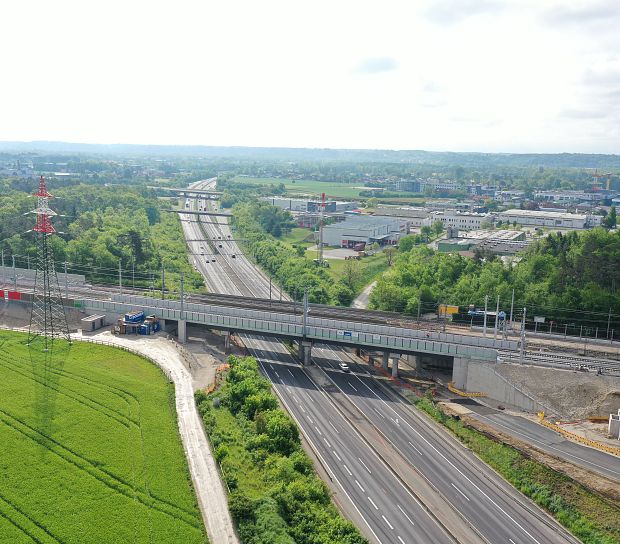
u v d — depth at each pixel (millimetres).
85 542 93000
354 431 139500
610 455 126875
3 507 100875
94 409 136000
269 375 173875
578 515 108625
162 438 124062
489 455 129250
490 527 105375
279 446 123812
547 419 145875
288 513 100812
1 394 141750
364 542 93562
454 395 163750
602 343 186375
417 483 118125
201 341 196125
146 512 100812
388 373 179375
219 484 109938
